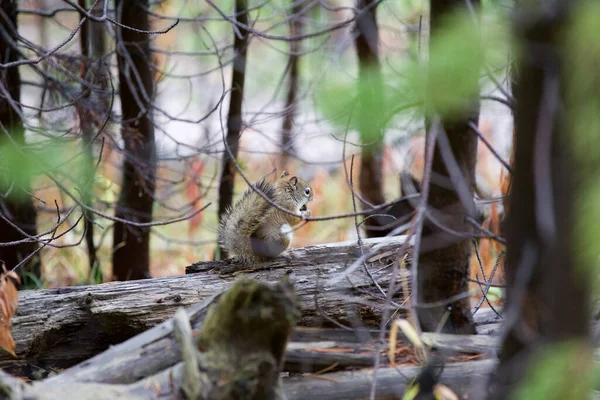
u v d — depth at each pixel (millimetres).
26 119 11898
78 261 16250
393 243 9992
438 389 6934
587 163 3930
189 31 25750
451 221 8430
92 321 8922
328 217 7484
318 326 9359
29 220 13289
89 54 14375
